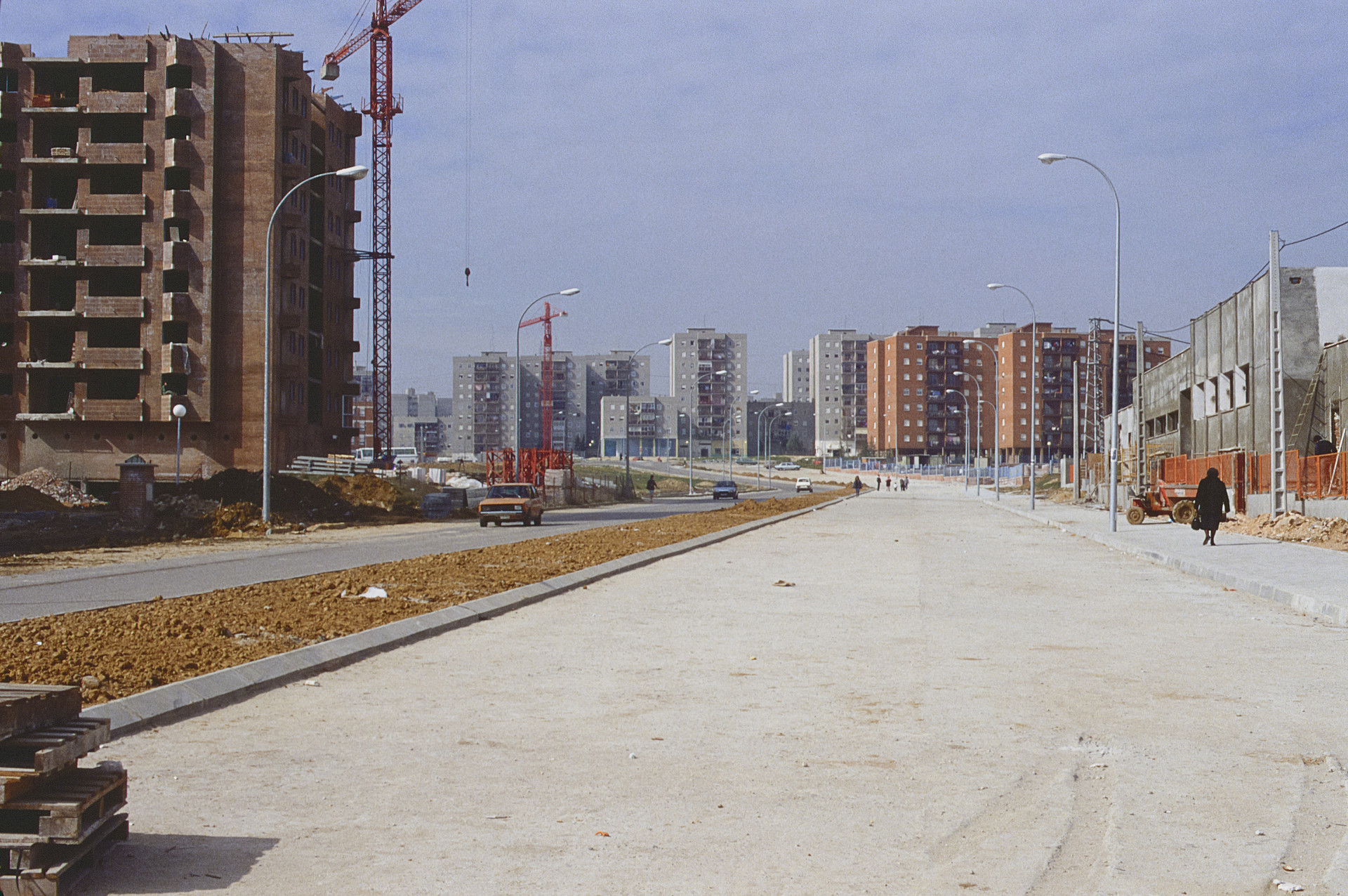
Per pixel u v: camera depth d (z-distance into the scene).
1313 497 33.31
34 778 4.16
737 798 5.64
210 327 68.94
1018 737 7.03
